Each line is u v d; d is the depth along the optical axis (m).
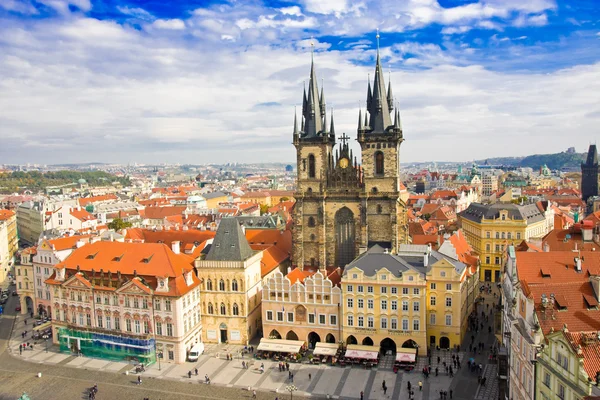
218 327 138.62
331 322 129.88
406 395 105.38
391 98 159.25
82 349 134.12
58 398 109.00
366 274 126.31
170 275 128.38
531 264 93.56
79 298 135.50
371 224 158.88
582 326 71.38
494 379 110.50
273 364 124.19
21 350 136.25
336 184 161.25
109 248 141.50
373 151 155.88
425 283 121.31
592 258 93.75
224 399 106.88
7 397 109.56
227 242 139.00
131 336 127.75
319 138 159.88
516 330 83.19
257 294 145.50
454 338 126.19
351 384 111.56
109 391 111.81
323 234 162.12
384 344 129.88
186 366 124.56
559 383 65.31
